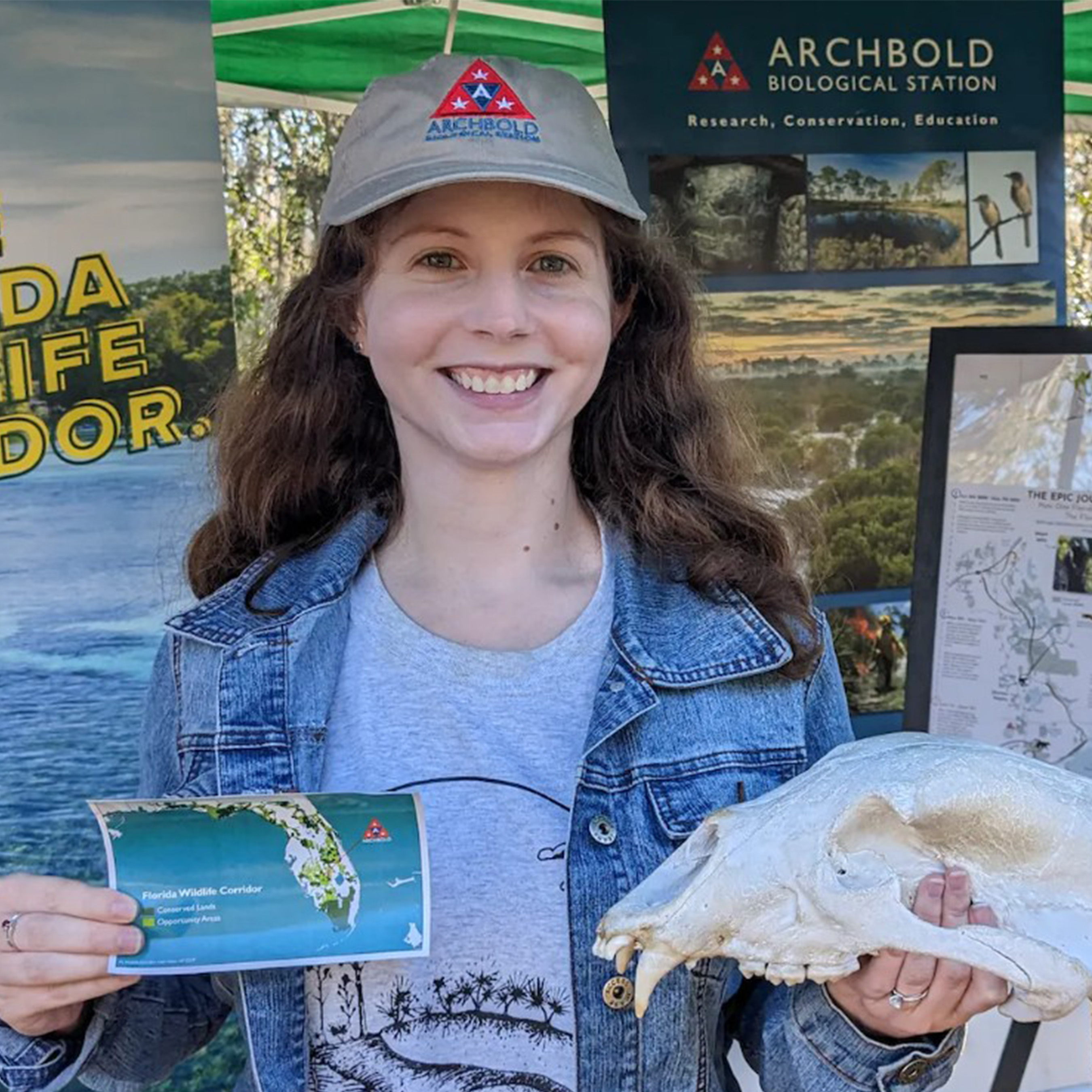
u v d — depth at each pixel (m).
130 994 1.43
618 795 1.40
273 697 1.46
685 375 1.65
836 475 2.67
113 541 2.46
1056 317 2.74
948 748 1.28
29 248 2.39
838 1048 1.28
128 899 1.21
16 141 2.37
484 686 1.42
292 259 2.50
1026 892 1.23
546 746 1.41
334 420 1.66
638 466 1.62
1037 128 2.70
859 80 2.62
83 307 2.42
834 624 2.71
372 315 1.40
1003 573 2.36
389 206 1.36
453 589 1.48
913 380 2.69
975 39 2.66
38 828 2.45
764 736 1.46
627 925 1.22
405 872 1.25
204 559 1.78
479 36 2.49
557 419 1.39
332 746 1.44
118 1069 1.45
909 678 2.44
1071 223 2.76
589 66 2.50
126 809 1.24
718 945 1.22
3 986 1.23
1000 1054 2.53
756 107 2.57
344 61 2.47
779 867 1.21
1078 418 2.31
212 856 1.24
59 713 2.46
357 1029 1.34
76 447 2.44
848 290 2.65
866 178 2.63
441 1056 1.33
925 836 1.24
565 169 1.32
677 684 1.44
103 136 2.40
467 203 1.33
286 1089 1.33
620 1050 1.34
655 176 2.54
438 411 1.37
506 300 1.32
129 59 2.40
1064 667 2.31
